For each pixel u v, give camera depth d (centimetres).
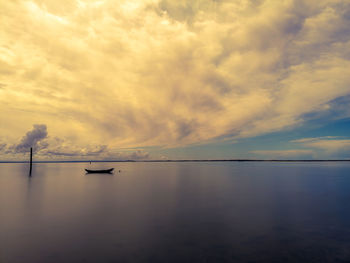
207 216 1617
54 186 3456
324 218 1561
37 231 1291
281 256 979
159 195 2556
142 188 3216
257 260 942
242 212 1733
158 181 4300
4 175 5988
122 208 1867
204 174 6397
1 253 1009
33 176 5662
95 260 945
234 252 1017
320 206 1942
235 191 2880
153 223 1445
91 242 1130
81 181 4319
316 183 3822
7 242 1130
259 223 1448
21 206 1936
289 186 3409
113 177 5362
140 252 1018
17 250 1040
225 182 4059
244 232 1277
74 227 1362
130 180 4544
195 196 2486
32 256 983
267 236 1215
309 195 2534
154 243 1117
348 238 1180
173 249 1048
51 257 974
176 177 5325
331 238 1180
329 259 950
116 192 2798
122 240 1157
